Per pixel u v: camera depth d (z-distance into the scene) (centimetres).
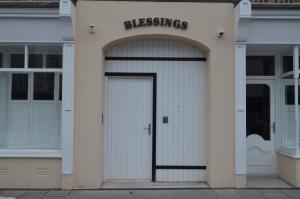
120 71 941
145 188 880
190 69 950
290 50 958
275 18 889
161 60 947
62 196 818
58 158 882
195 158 944
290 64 961
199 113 948
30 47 912
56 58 911
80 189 874
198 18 898
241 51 891
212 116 891
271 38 897
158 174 942
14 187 881
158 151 944
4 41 885
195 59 949
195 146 945
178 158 944
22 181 882
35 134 918
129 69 943
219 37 897
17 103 923
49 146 915
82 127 881
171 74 948
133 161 943
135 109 946
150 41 945
